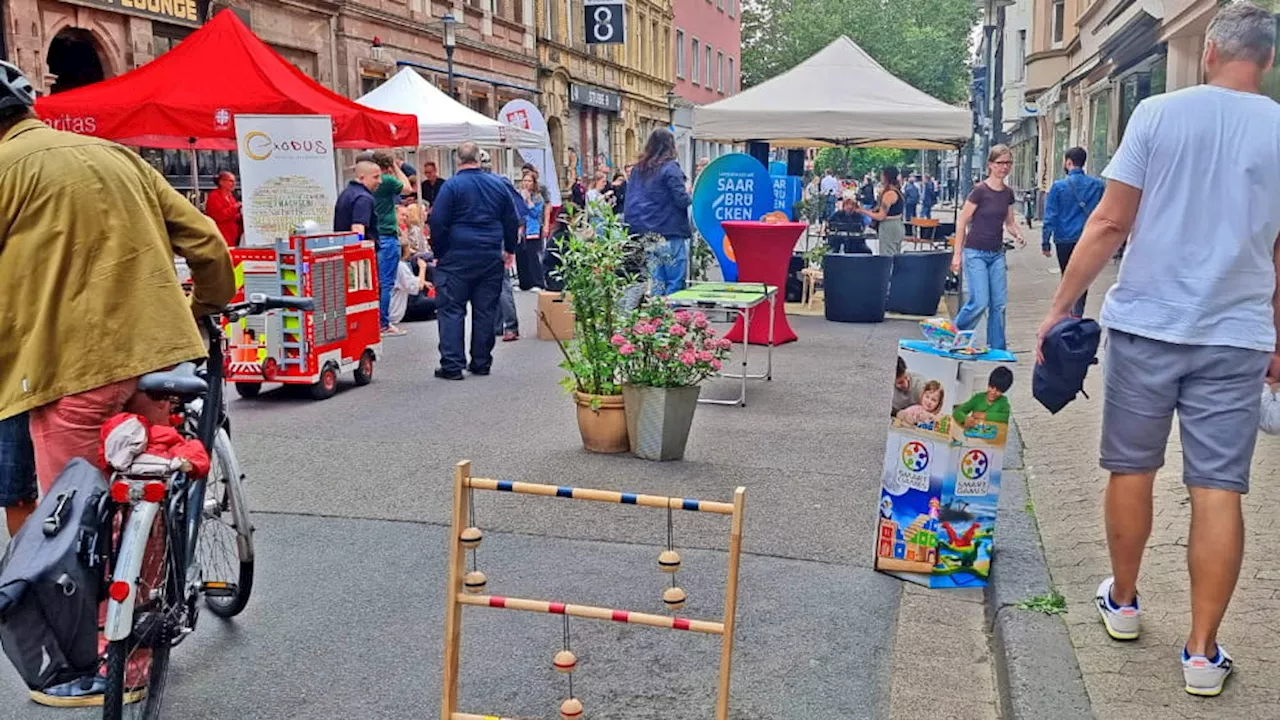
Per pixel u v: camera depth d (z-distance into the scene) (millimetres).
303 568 4902
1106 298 3758
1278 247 3539
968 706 3781
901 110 12180
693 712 3691
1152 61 19312
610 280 6707
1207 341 3461
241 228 14523
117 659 2992
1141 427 3664
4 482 3723
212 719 3617
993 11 17562
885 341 11336
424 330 12586
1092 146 27453
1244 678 3627
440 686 3850
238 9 18422
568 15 35594
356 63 22203
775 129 12469
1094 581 4527
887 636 4297
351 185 10703
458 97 27531
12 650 2902
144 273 3523
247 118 9016
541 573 4844
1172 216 3496
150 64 10820
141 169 3639
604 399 6672
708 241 13289
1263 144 3443
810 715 3697
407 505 5746
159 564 3299
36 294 3439
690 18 52219
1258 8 3582
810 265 14570
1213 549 3471
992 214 9688
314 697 3771
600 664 4031
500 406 8211
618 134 41031
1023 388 8703
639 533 5340
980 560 4742
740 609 4500
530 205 16141
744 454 6773
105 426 3160
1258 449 6352
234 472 4156
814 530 5410
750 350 10750
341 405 8242
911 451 4766
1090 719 3404
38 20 14148
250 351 8242
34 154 3422
